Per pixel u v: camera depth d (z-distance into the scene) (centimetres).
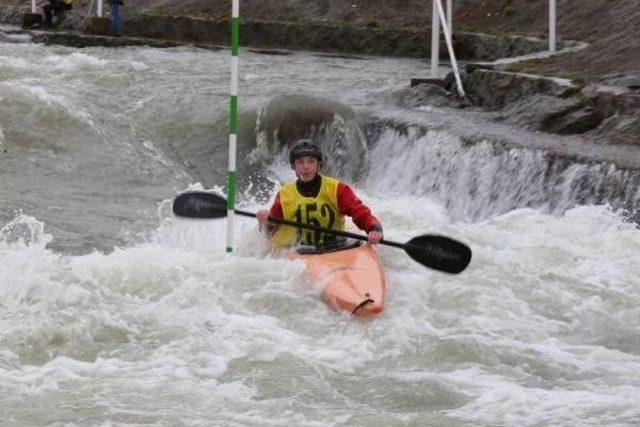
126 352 2058
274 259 2531
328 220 2644
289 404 1834
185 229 3188
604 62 4447
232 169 2552
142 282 2383
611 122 3762
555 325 2280
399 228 3077
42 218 3472
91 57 5616
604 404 1838
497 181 3612
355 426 1744
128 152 4312
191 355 2047
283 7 7388
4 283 2328
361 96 4872
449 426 1747
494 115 4244
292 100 4559
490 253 2666
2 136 4262
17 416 1756
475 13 6762
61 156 4212
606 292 2475
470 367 2027
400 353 2092
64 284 2338
